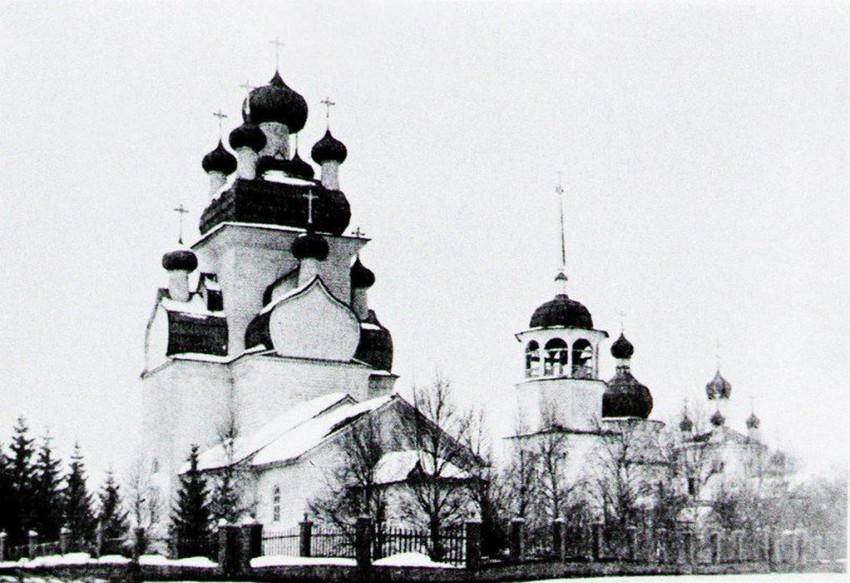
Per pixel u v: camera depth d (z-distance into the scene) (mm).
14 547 48312
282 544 36031
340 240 57500
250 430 51312
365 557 28844
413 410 41219
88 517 57031
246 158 56938
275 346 51906
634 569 33156
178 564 33469
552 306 61156
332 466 42250
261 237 55938
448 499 37531
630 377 63500
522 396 59812
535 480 50719
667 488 52312
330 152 59000
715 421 66562
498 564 29812
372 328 58656
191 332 54250
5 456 57250
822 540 50781
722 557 43781
